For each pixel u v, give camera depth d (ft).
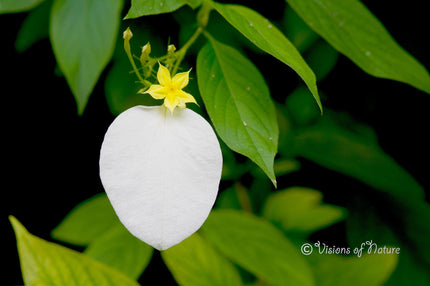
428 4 2.88
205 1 2.11
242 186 2.79
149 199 1.92
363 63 2.27
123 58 2.51
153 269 2.91
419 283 2.72
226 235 2.33
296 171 3.13
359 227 2.95
